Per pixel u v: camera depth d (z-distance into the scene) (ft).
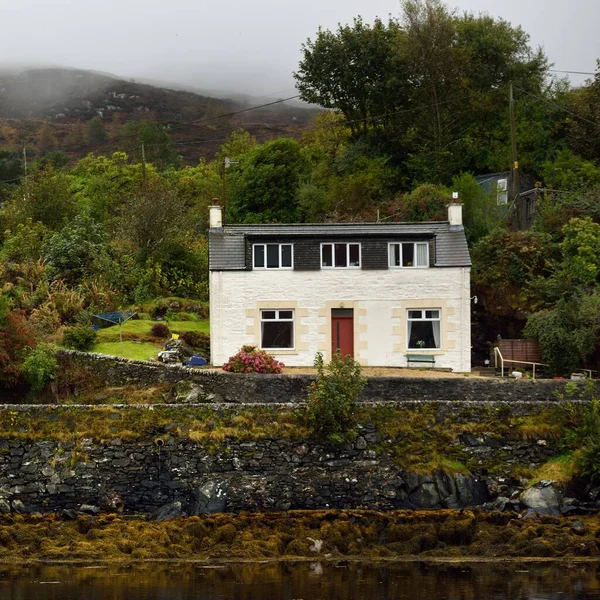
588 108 254.06
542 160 252.42
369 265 168.96
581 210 200.34
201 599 112.98
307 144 322.75
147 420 139.74
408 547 128.98
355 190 241.96
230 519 133.69
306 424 139.95
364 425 140.77
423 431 141.69
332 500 137.80
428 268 169.37
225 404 141.38
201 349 176.86
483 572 122.52
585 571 122.42
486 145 255.09
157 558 127.03
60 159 429.79
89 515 135.33
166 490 137.59
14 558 126.11
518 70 263.70
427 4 257.34
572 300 173.88
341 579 120.16
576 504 135.44
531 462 141.38
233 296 168.14
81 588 116.47
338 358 144.15
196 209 256.11
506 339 175.94
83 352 160.56
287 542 131.13
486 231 209.77
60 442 138.21
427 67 254.88
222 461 138.31
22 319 167.84
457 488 138.10
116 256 206.28
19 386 157.48
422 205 220.02
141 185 265.75
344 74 260.42
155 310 190.08
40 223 221.46
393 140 259.19
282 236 168.76
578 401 145.48
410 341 169.78
